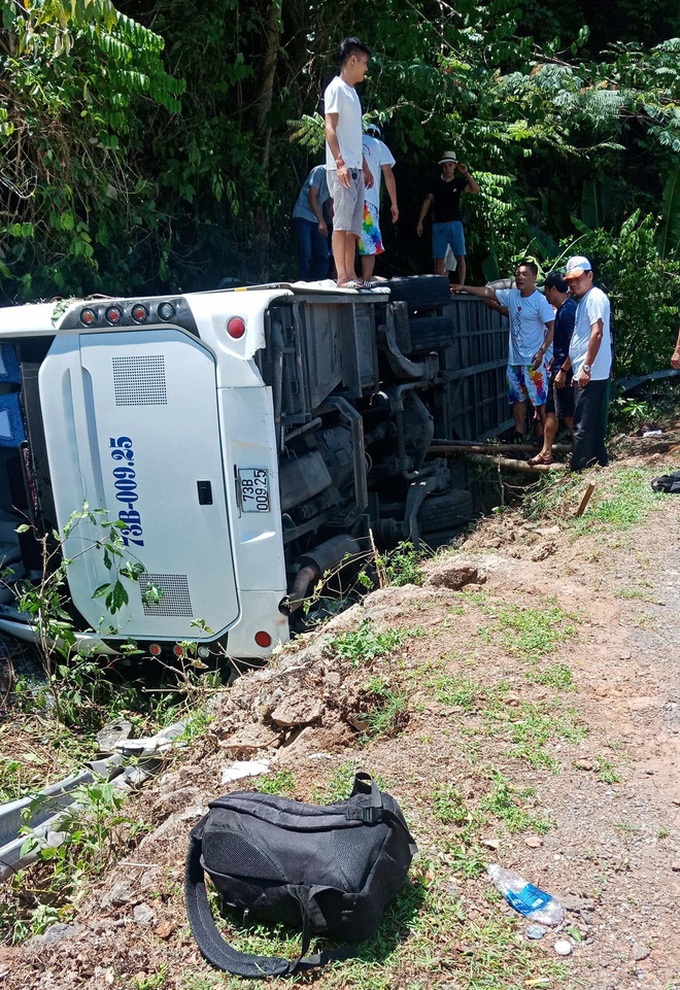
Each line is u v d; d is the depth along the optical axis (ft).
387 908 10.03
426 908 10.05
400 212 45.83
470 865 10.59
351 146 23.80
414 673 14.55
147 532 19.44
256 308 18.08
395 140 43.75
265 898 9.79
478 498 30.94
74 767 16.26
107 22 23.08
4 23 24.79
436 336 28.14
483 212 47.47
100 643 20.10
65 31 24.21
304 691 14.57
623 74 51.01
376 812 9.91
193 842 10.64
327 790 12.16
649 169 62.49
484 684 14.19
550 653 15.29
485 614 16.79
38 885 12.96
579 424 27.68
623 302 44.65
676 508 22.65
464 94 41.55
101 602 19.99
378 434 25.63
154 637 19.86
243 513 18.69
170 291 36.06
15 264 29.68
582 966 9.26
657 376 43.93
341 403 21.80
